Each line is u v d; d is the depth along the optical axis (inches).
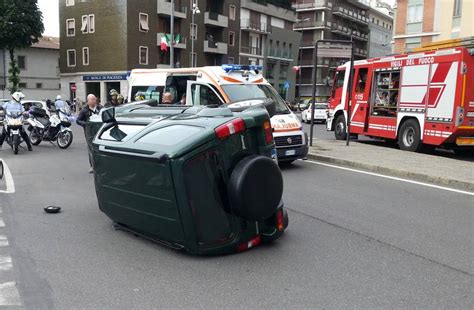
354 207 286.0
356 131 654.5
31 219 256.7
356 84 658.2
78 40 1959.9
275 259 195.8
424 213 273.1
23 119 568.1
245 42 2456.9
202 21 2144.4
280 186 199.6
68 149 593.3
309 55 3179.1
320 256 199.6
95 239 221.6
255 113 201.0
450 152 597.0
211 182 190.1
